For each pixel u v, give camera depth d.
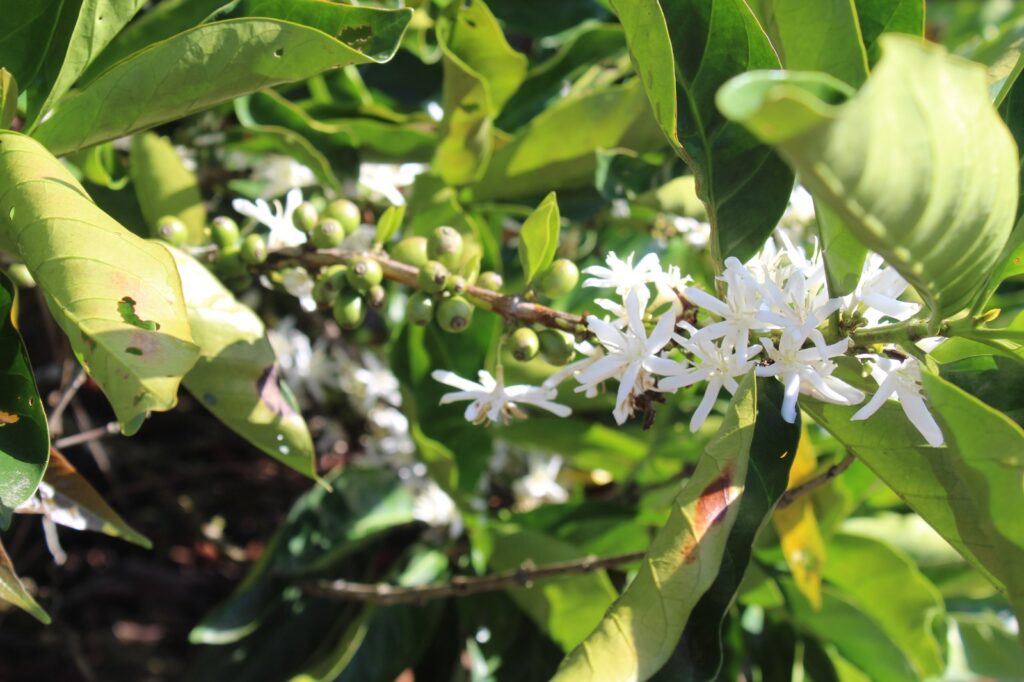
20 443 0.34
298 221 0.41
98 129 0.37
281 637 0.49
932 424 0.33
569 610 0.46
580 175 0.50
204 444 0.60
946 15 0.87
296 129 0.48
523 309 0.37
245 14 0.38
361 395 0.55
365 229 0.50
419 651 0.49
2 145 0.33
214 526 0.59
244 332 0.38
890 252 0.28
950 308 0.31
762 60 0.36
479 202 0.51
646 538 0.49
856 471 0.47
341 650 0.46
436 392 0.49
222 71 0.36
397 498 0.51
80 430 0.54
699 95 0.36
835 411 0.36
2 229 0.34
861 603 0.48
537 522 0.50
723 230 0.36
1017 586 0.31
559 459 0.55
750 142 0.36
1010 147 0.28
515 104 0.54
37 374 0.55
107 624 0.63
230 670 0.48
